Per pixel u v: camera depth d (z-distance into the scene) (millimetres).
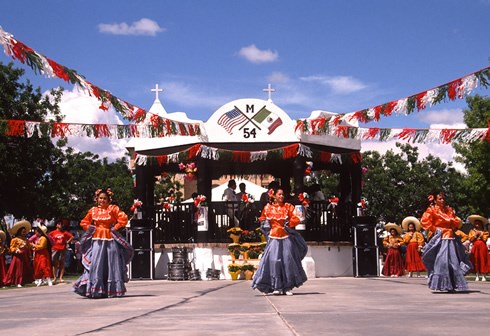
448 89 13938
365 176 52281
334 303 10992
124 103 15039
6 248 22656
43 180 37812
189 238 24516
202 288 17047
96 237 13453
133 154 25766
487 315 8672
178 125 17094
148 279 23531
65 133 16656
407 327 7410
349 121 15859
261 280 13336
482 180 37188
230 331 7285
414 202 51469
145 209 25250
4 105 34875
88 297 13625
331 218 24719
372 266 24000
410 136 17062
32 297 14578
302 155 23328
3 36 11164
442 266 13344
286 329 7395
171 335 7027
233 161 23844
